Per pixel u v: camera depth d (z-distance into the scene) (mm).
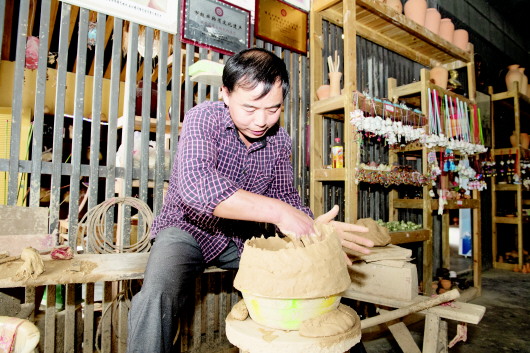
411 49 3574
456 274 3834
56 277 1185
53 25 3799
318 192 2768
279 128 1567
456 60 3826
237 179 1485
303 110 2855
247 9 2561
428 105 3006
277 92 1064
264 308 859
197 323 2104
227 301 2262
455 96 3357
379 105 2623
